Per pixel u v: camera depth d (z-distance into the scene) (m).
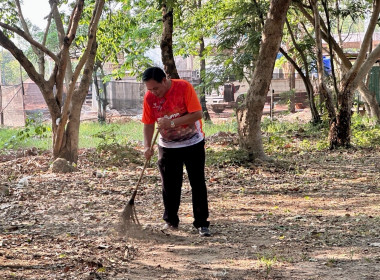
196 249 6.29
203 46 27.67
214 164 13.25
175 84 6.59
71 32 12.62
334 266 5.62
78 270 5.30
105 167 13.20
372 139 17.75
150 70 6.50
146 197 9.59
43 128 13.52
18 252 5.88
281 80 37.75
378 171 12.59
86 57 12.37
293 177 11.88
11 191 9.83
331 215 8.16
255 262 5.79
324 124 21.17
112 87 33.34
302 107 36.06
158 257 5.95
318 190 10.36
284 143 17.27
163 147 6.88
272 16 13.01
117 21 18.59
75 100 13.12
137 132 22.72
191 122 6.61
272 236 6.91
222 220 7.82
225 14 21.45
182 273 5.39
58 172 12.41
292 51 22.77
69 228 7.19
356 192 10.10
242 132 13.59
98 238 6.66
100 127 25.28
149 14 24.00
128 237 6.73
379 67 28.33
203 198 6.87
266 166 13.04
